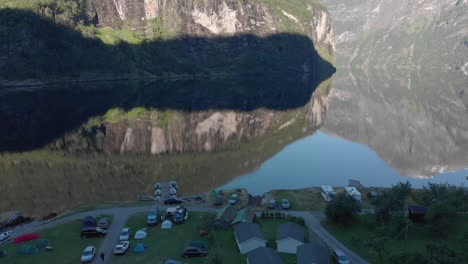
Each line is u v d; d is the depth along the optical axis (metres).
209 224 57.78
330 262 47.88
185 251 49.53
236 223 58.62
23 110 159.38
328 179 92.19
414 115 180.00
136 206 69.00
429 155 119.12
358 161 109.62
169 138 124.75
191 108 174.62
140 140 121.69
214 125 144.25
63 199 76.06
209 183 86.69
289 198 74.88
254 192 81.62
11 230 59.44
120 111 163.12
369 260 49.38
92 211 66.38
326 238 56.25
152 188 82.50
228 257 49.56
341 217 60.19
